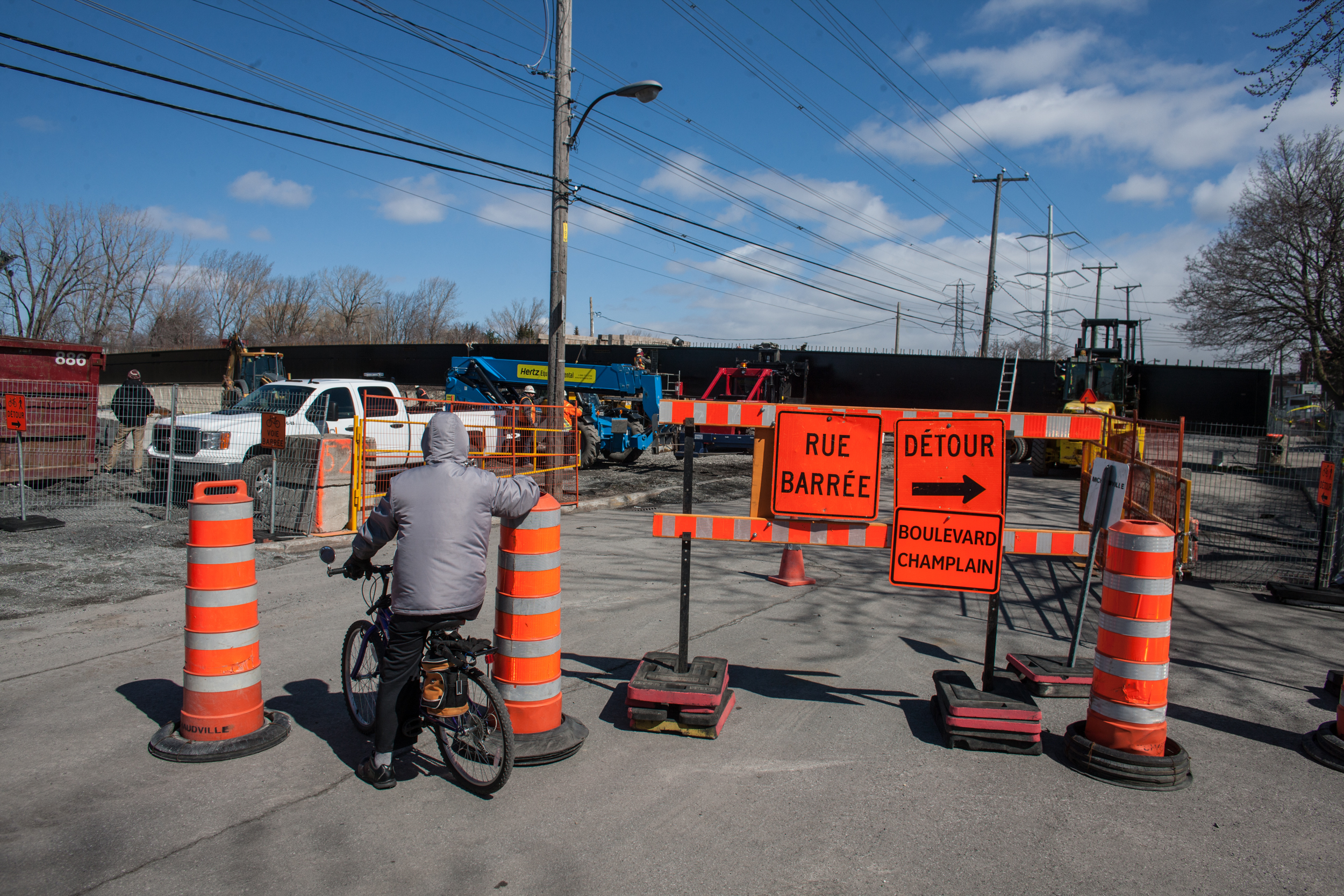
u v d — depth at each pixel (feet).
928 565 15.08
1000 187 111.04
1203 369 76.64
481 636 19.69
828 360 83.66
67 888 9.52
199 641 13.10
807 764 13.48
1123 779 13.07
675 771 13.08
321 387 39.32
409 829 11.09
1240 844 11.34
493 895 9.64
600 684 17.01
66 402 38.73
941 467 15.03
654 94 39.37
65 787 11.94
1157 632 13.34
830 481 15.23
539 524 13.41
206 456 35.09
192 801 11.66
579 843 10.84
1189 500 29.55
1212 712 16.60
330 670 17.21
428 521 11.84
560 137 41.96
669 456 73.26
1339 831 11.78
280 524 32.04
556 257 42.42
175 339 188.03
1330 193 80.53
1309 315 83.56
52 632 19.21
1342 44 24.50
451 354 109.70
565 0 41.09
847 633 21.27
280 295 206.80
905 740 14.62
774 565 29.37
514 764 13.05
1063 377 75.31
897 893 9.88
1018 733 14.11
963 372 79.61
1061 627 22.47
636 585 25.73
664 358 90.22
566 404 47.16
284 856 10.36
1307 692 17.93
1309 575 30.60
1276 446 61.00
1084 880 10.29
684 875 10.15
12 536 29.37
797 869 10.36
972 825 11.64
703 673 15.35
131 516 34.14
